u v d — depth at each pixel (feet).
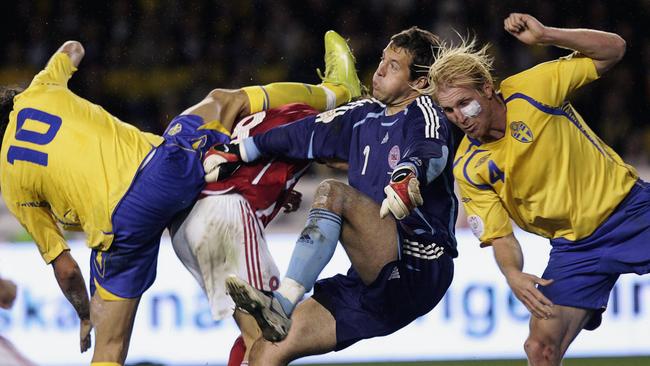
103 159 49.37
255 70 135.03
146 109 132.26
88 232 50.14
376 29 136.46
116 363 51.34
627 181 51.57
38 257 84.74
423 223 47.93
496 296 85.20
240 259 52.19
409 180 41.78
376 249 46.75
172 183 49.75
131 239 49.96
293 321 49.98
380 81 49.19
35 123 50.08
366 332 50.06
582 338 85.87
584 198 50.44
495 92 48.39
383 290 48.19
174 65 135.44
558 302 51.70
